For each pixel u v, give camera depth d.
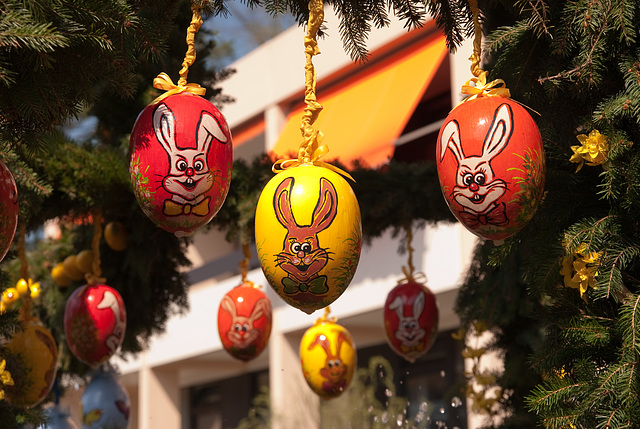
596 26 1.59
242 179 2.83
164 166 1.49
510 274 2.82
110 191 2.78
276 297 8.52
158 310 3.50
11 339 2.38
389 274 6.91
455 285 6.21
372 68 7.74
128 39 1.63
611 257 1.60
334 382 2.66
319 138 1.53
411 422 5.66
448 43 2.02
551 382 1.64
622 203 1.63
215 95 3.43
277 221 1.45
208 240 11.20
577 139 1.80
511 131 1.48
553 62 1.74
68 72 1.60
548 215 1.78
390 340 2.84
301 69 8.79
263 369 10.99
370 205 2.84
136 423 12.41
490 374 3.16
